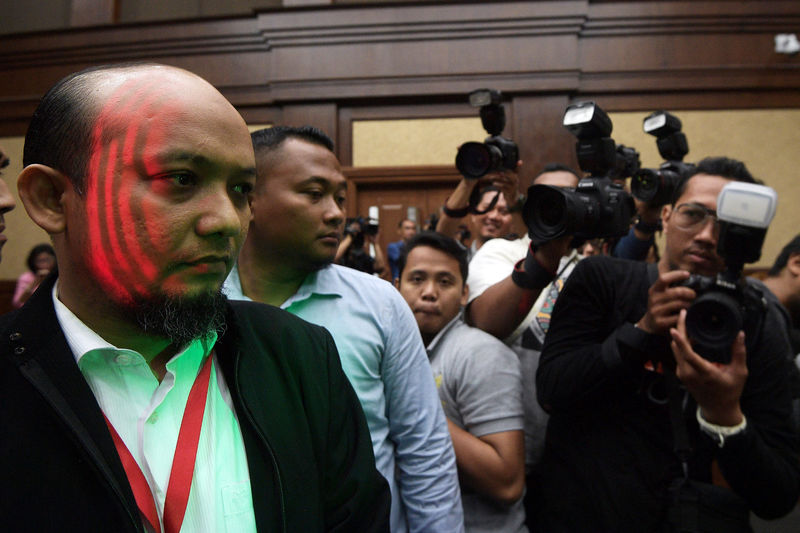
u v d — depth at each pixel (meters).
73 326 0.61
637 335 1.20
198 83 0.62
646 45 5.15
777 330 1.27
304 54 5.34
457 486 1.20
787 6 5.05
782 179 5.09
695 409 1.24
